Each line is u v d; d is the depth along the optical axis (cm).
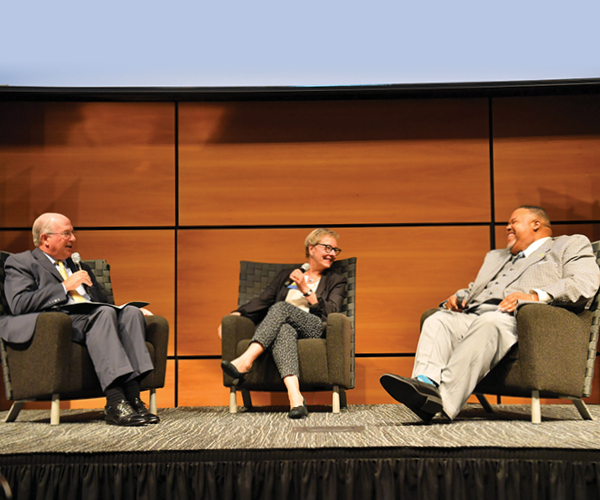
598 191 343
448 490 169
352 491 170
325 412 274
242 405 335
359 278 346
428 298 343
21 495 171
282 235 349
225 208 350
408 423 225
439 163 349
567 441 179
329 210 349
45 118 351
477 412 271
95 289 280
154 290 346
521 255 267
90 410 313
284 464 173
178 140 354
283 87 345
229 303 346
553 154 346
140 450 174
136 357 243
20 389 239
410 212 348
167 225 349
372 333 342
